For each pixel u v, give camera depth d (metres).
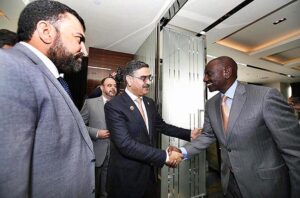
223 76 1.27
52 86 0.68
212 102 1.46
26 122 0.54
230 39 4.27
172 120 2.40
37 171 0.60
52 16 0.73
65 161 0.68
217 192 2.91
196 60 2.79
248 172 1.14
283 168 1.14
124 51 4.24
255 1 2.37
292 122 1.06
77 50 0.80
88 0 2.39
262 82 9.49
